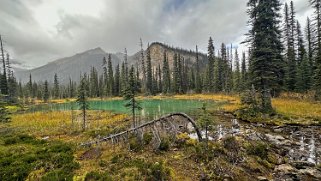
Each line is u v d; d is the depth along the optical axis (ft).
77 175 32.58
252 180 34.04
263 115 79.10
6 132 77.46
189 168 35.65
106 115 119.75
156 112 117.08
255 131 63.16
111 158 39.17
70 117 118.52
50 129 83.97
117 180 30.50
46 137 69.56
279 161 41.91
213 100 166.40
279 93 125.90
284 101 107.96
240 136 55.16
